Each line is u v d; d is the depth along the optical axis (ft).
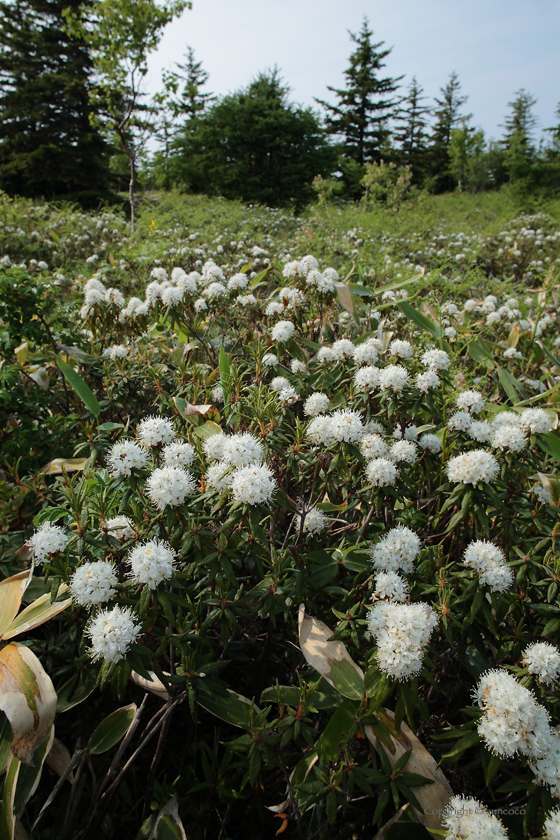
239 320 14.71
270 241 33.73
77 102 91.30
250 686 7.62
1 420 10.73
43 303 11.84
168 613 5.29
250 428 9.12
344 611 6.81
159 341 15.23
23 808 5.49
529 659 5.71
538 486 8.18
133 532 6.30
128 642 5.07
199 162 90.99
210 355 14.52
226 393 10.39
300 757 6.54
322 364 11.05
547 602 6.66
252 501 6.08
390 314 16.58
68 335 12.50
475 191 125.18
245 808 6.48
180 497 5.97
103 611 5.60
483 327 17.49
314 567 7.30
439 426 10.52
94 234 32.27
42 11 94.48
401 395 8.71
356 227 42.42
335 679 5.97
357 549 7.31
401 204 60.49
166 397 11.46
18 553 8.29
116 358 11.66
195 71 162.09
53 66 96.58
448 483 7.89
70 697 6.45
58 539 5.90
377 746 5.51
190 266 25.08
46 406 12.16
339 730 5.58
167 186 92.79
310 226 43.34
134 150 38.37
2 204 36.06
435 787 5.41
